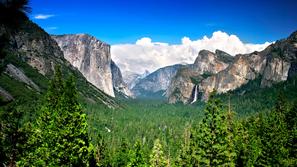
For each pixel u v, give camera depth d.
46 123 39.78
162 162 66.75
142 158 74.44
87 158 40.41
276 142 63.56
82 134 39.81
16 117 33.16
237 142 67.00
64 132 37.78
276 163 62.38
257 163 64.75
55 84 42.94
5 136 32.50
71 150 38.03
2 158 27.17
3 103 14.73
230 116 67.94
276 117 74.75
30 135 37.66
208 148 47.66
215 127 47.72
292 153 64.62
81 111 40.62
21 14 10.88
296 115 79.50
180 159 69.31
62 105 39.78
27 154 36.16
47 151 37.38
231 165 48.62
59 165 37.72
